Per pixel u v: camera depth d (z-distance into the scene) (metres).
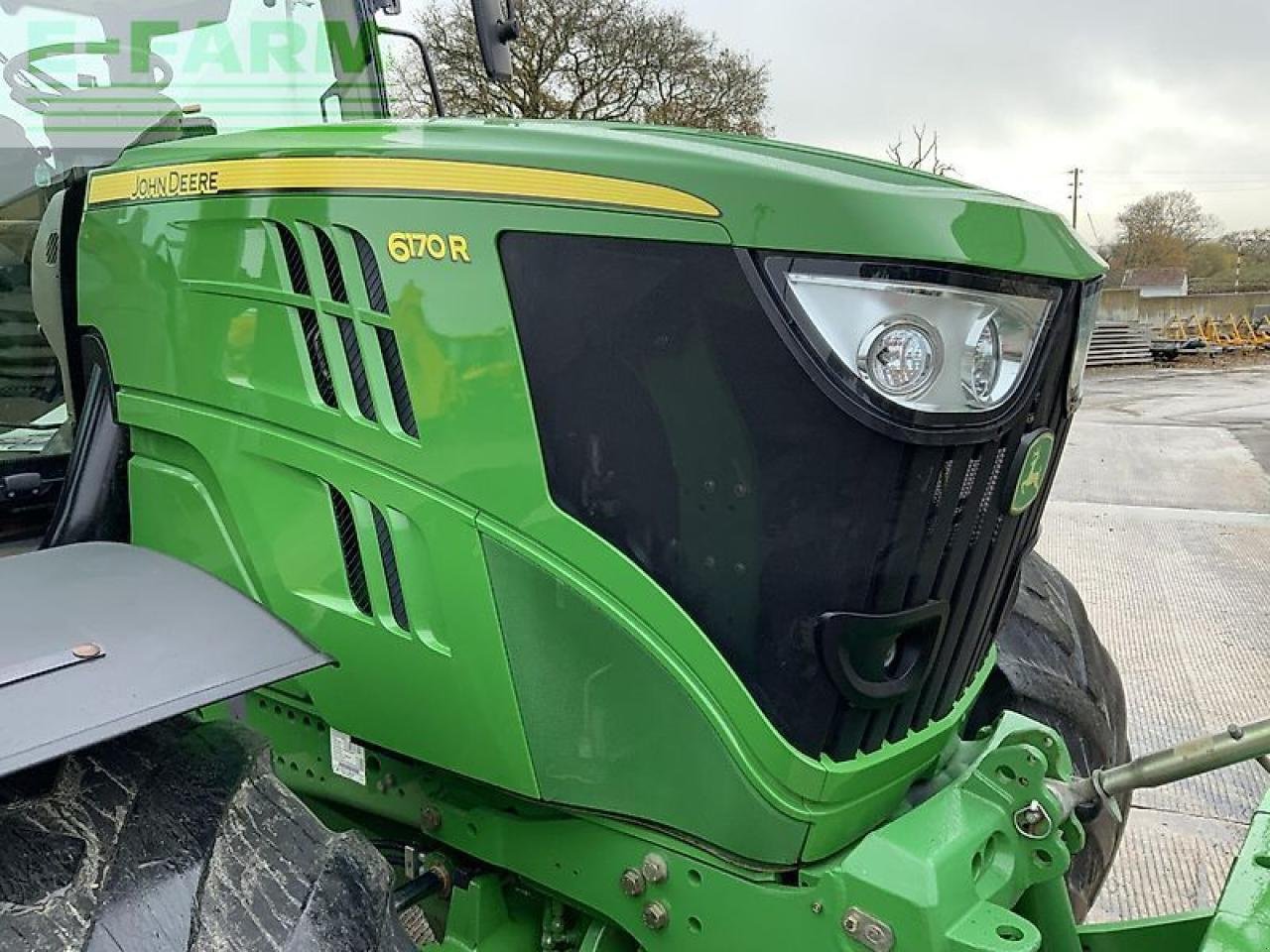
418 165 1.37
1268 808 1.58
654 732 1.37
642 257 1.25
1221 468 7.66
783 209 1.19
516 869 1.61
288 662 1.21
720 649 1.32
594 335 1.29
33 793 1.14
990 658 1.78
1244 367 17.80
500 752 1.46
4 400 2.25
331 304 1.46
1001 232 1.29
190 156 1.61
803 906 1.36
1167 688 3.76
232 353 1.58
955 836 1.39
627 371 1.29
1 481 1.99
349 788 1.78
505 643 1.41
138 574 1.34
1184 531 5.86
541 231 1.30
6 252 2.21
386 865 1.27
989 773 1.49
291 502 1.56
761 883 1.38
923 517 1.29
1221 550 5.46
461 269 1.35
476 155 1.34
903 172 1.38
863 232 1.18
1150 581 4.98
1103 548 5.53
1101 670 2.16
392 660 1.51
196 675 1.16
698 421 1.27
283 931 1.09
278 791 1.27
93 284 1.78
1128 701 3.66
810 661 1.30
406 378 1.42
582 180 1.27
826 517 1.25
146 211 1.66
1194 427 9.80
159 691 1.12
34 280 2.15
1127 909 2.54
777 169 1.21
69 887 1.06
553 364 1.32
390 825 1.85
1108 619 4.47
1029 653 2.04
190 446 1.66
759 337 1.21
